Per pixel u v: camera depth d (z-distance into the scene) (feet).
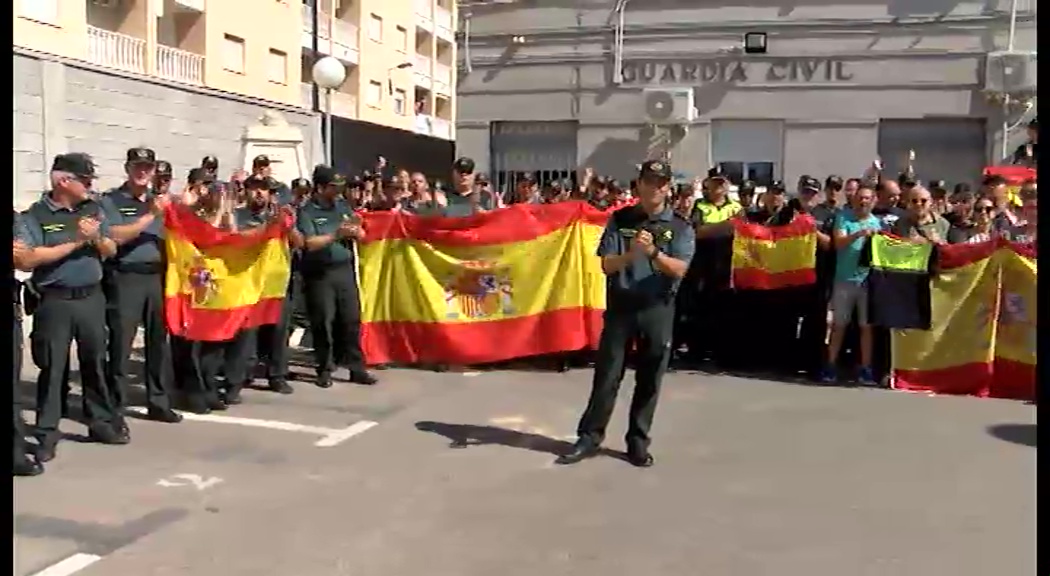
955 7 64.54
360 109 116.37
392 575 13.71
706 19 68.03
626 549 14.76
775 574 13.91
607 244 19.02
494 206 32.50
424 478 18.16
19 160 62.23
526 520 15.97
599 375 19.39
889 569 14.12
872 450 20.34
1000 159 64.23
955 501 17.08
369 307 28.58
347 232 25.16
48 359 18.58
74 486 17.30
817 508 16.69
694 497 17.22
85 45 68.85
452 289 28.53
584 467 18.98
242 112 86.69
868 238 26.89
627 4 69.31
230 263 22.98
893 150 67.05
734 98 68.18
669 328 18.97
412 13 130.41
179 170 78.33
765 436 21.44
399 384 26.55
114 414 20.24
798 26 66.80
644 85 69.56
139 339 31.91
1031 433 21.77
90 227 18.08
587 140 70.79
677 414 23.39
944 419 23.16
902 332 26.81
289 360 29.58
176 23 82.69
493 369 28.96
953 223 29.48
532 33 71.51
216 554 14.37
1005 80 63.05
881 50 65.98
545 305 28.58
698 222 30.27
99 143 69.26
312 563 14.10
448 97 146.41
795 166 67.77
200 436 20.86
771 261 28.84
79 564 13.91
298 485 17.63
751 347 29.43
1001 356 25.90
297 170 60.49
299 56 99.40
